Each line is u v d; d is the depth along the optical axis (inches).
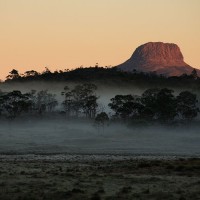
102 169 3804.1
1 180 2866.6
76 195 2352.4
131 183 2800.2
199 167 3683.6
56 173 3287.4
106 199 2266.2
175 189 2564.0
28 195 2342.5
